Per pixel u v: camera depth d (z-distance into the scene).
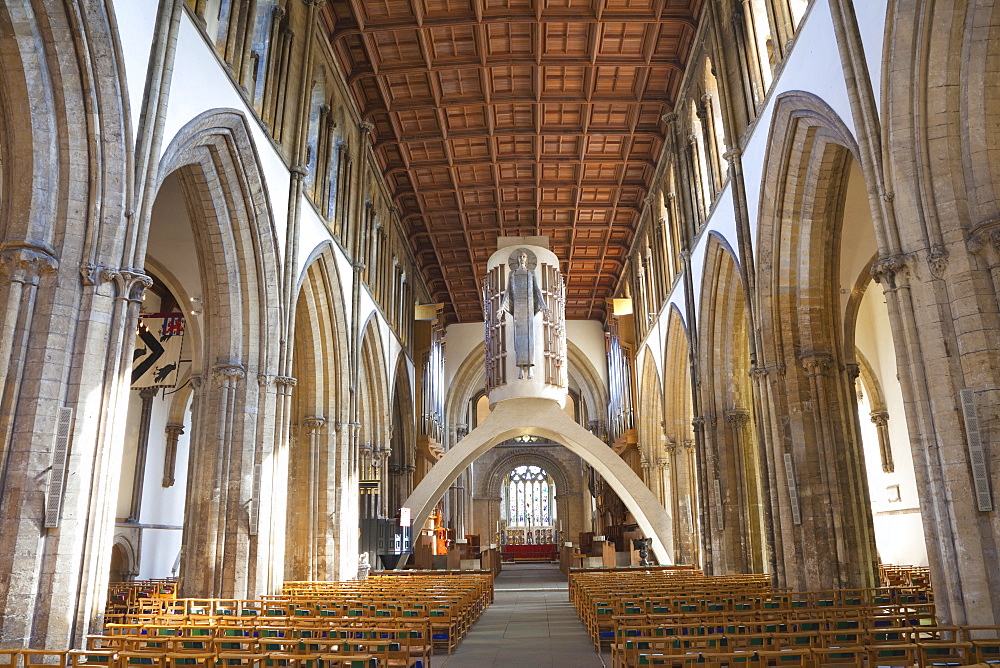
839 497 15.09
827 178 15.17
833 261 15.88
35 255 9.79
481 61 23.31
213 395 15.49
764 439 16.30
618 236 35.81
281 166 17.61
